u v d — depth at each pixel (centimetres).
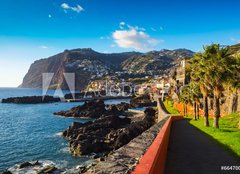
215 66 3428
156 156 605
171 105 11825
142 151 754
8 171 3672
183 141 2038
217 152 1570
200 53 3603
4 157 4700
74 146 5091
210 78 3528
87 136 5644
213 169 1150
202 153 1521
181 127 3500
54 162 4319
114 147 5150
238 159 1373
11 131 7675
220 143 1948
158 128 1497
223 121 4659
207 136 2411
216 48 3494
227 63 3409
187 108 8488
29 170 3912
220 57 3428
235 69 3412
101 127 7012
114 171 533
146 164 498
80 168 3856
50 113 13325
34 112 13838
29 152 5041
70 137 6431
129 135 5528
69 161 4369
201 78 3806
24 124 9269
